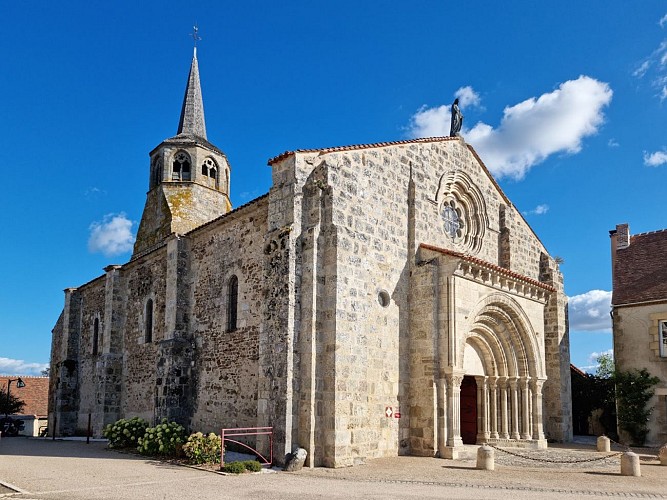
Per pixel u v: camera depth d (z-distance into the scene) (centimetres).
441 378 1734
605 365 3516
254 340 1750
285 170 1648
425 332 1780
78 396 2981
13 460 1556
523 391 2064
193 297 2092
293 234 1575
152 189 3014
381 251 1756
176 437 1642
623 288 2458
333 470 1424
